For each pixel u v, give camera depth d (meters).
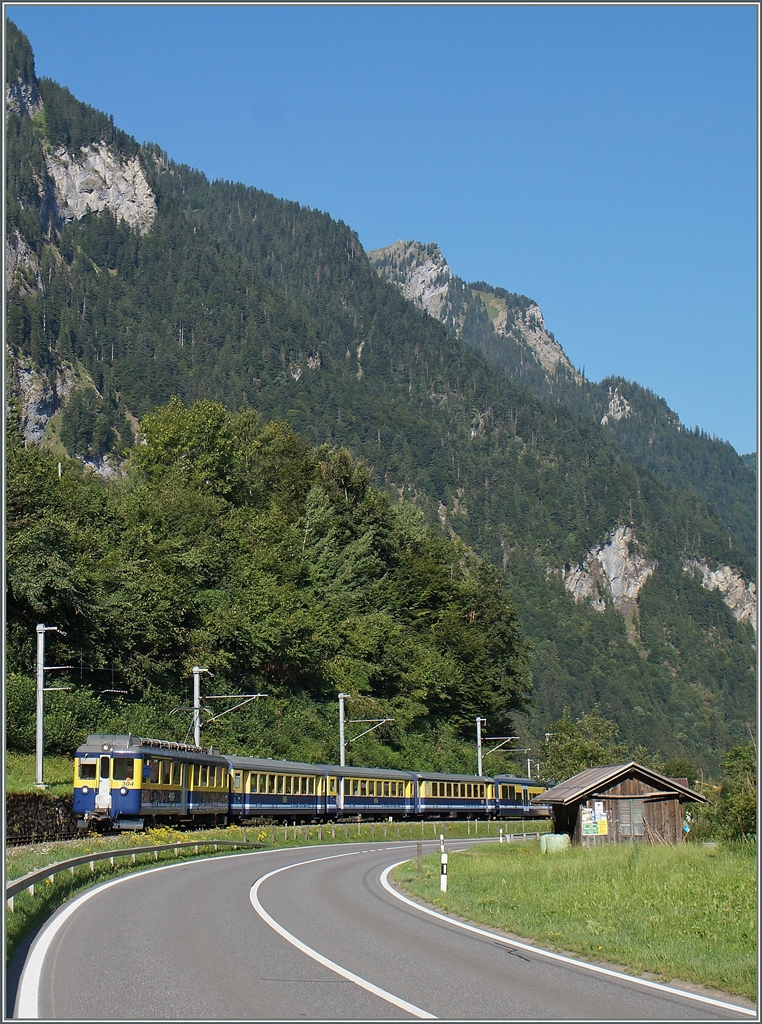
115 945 15.81
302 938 17.53
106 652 64.81
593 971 15.69
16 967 13.90
